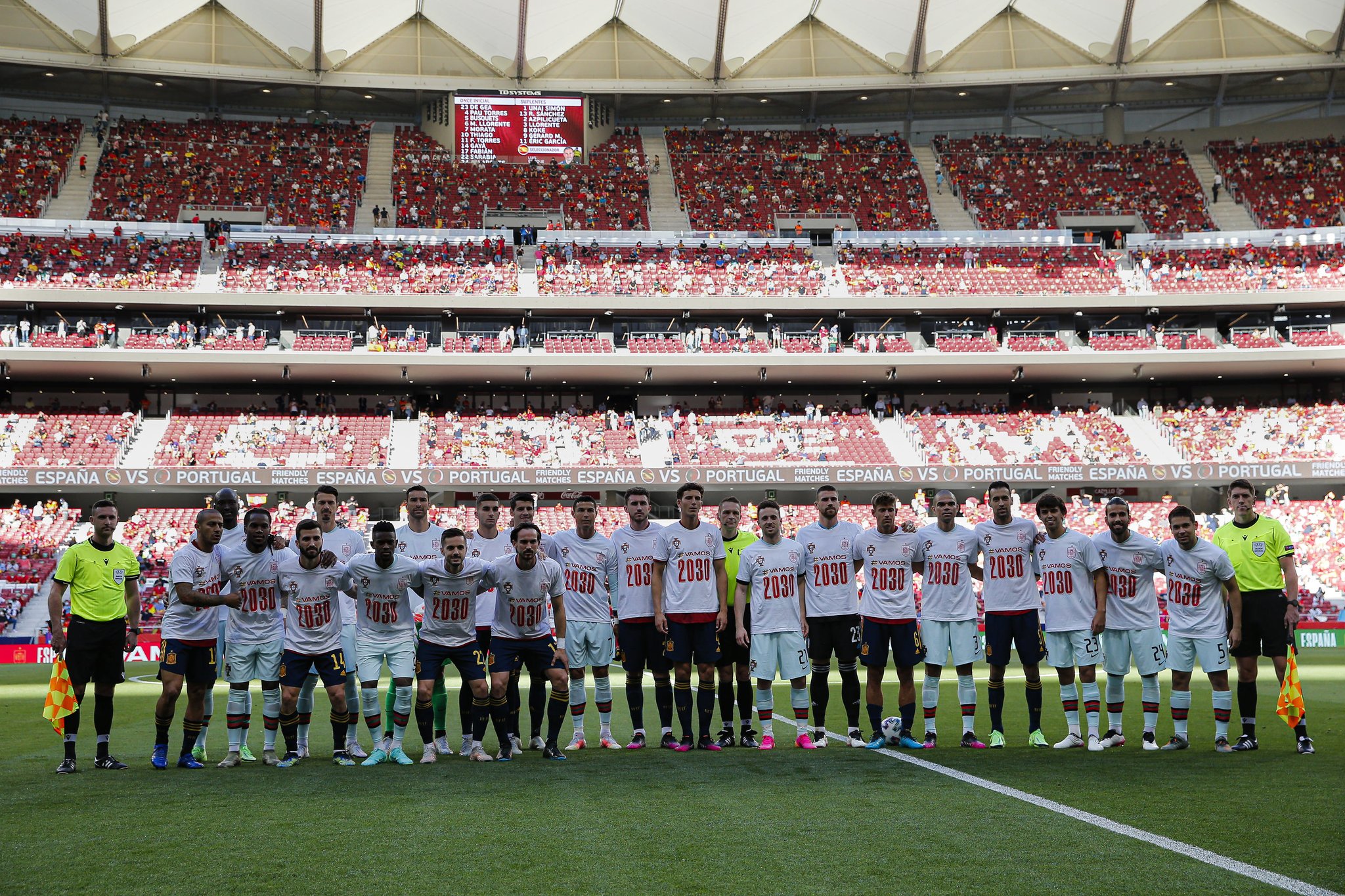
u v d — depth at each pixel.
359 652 8.66
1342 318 42.25
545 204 46.72
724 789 6.94
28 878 4.82
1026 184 48.78
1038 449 40.12
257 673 8.60
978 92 51.75
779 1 47.31
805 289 42.41
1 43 43.78
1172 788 6.89
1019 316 43.47
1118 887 4.53
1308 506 37.06
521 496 9.89
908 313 43.03
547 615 8.86
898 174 49.50
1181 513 8.93
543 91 48.75
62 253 39.34
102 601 8.37
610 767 7.98
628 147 50.69
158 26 45.50
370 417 40.59
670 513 40.94
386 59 47.97
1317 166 48.16
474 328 41.94
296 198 45.41
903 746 9.22
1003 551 9.36
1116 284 42.78
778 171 49.62
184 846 5.39
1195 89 51.06
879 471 38.22
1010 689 15.31
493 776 7.62
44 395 41.34
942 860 4.99
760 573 9.28
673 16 47.72
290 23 46.12
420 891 4.56
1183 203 47.31
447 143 49.28
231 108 49.72
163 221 43.19
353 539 9.85
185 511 36.97
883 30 48.31
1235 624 8.76
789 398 45.28
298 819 6.07
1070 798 6.56
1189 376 43.56
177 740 10.45
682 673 9.16
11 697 15.65
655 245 44.53
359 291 40.22
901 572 9.31
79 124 46.22
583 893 4.50
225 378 40.94
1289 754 8.55
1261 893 4.43
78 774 8.03
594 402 44.69
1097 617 9.04
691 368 40.91
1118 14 46.91
